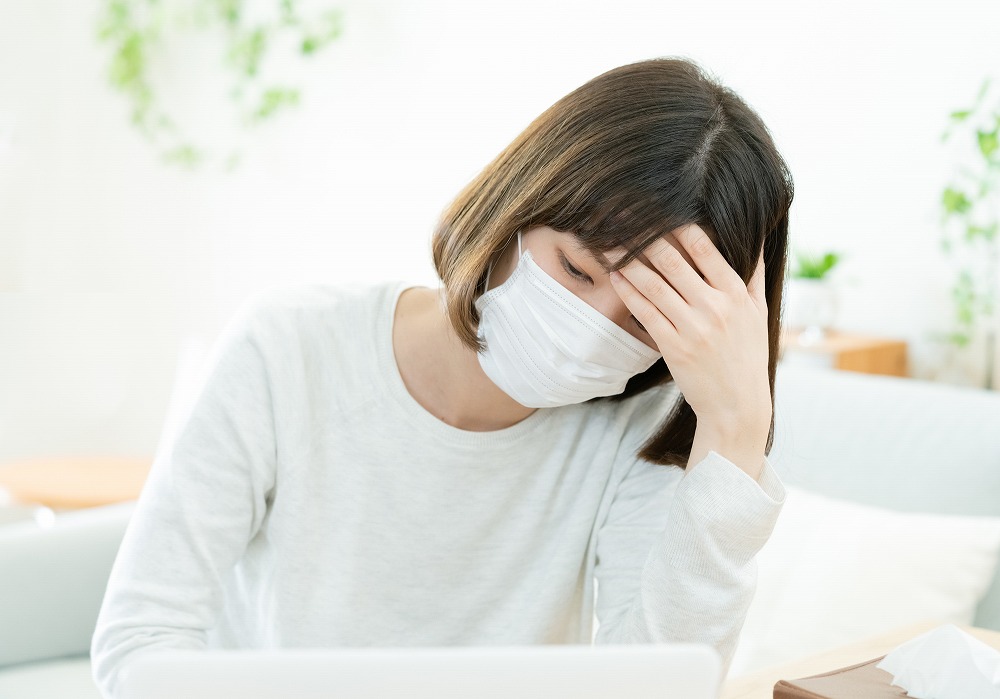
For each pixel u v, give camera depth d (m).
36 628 1.67
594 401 1.11
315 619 1.01
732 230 0.87
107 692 0.87
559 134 0.87
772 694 0.90
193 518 0.92
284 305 1.03
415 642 1.06
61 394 3.65
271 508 1.01
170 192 3.78
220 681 0.51
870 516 1.71
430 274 3.29
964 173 2.32
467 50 3.17
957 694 0.81
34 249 3.55
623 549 1.06
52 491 2.52
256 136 3.65
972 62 2.29
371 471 1.02
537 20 3.01
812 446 1.94
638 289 0.88
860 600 1.62
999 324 2.29
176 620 0.90
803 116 2.56
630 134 0.84
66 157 3.60
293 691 0.51
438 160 3.27
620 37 2.84
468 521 1.05
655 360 0.95
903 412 1.87
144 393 3.83
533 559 1.09
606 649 0.53
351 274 3.49
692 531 0.92
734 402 0.91
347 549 1.02
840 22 2.49
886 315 2.48
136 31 3.66
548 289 0.89
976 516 1.74
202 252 3.78
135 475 2.75
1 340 3.52
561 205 0.86
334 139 3.50
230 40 3.64
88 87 3.62
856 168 2.49
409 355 1.03
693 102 0.86
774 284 0.96
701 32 2.70
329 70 3.49
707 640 0.92
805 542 1.72
